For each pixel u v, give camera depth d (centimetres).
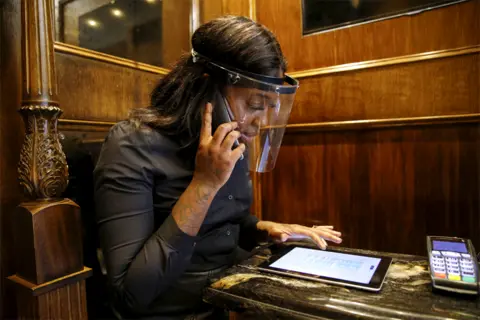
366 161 142
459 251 71
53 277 75
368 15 138
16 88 87
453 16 122
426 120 128
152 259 64
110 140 75
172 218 67
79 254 81
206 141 64
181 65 81
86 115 110
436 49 126
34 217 72
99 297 98
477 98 120
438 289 61
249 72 69
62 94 103
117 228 68
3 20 85
